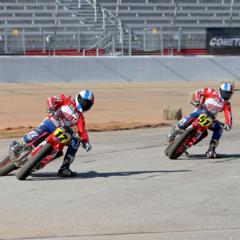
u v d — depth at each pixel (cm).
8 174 2312
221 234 1466
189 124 2706
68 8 10662
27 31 10331
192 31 10494
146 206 1769
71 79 8788
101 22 10625
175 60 9238
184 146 2697
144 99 6481
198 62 9344
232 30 9825
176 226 1540
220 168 2514
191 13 11038
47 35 9694
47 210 1706
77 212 1684
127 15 10844
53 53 9600
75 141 2228
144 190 2012
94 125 4162
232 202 1833
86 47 9869
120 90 7556
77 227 1522
